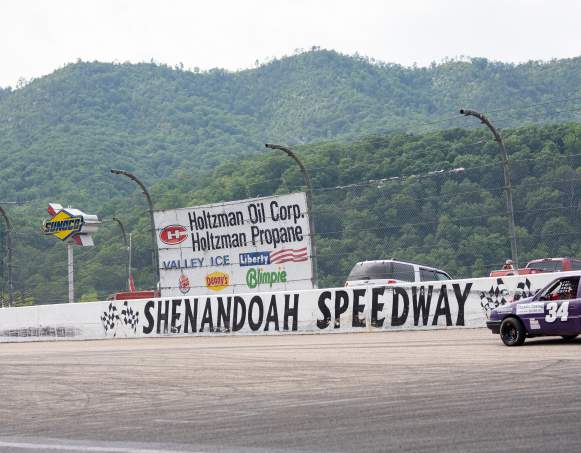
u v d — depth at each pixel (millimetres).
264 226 48375
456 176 55469
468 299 37031
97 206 195250
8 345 49469
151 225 52188
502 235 47031
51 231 63906
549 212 45812
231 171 96312
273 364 25734
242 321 43750
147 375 24531
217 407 17109
